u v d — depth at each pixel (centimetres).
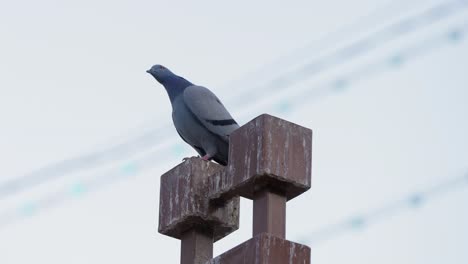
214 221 1452
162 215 1484
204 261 1452
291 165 1387
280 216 1380
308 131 1413
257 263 1306
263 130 1386
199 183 1459
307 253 1323
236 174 1406
